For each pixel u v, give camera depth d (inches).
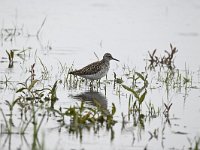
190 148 477.4
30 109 562.3
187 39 1002.7
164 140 496.4
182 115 577.0
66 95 635.5
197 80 735.7
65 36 984.9
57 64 788.6
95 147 467.2
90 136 494.9
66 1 1330.0
